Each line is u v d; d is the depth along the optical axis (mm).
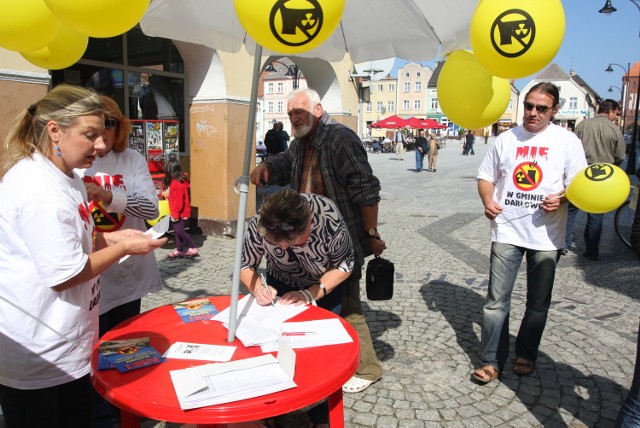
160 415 1443
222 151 7133
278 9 1514
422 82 73188
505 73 1985
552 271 3107
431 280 5320
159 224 1872
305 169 2902
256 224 2326
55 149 1689
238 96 7238
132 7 1583
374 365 3164
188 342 1926
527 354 3309
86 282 1841
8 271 1672
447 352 3658
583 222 8750
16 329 1688
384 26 2787
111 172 2594
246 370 1643
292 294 2350
